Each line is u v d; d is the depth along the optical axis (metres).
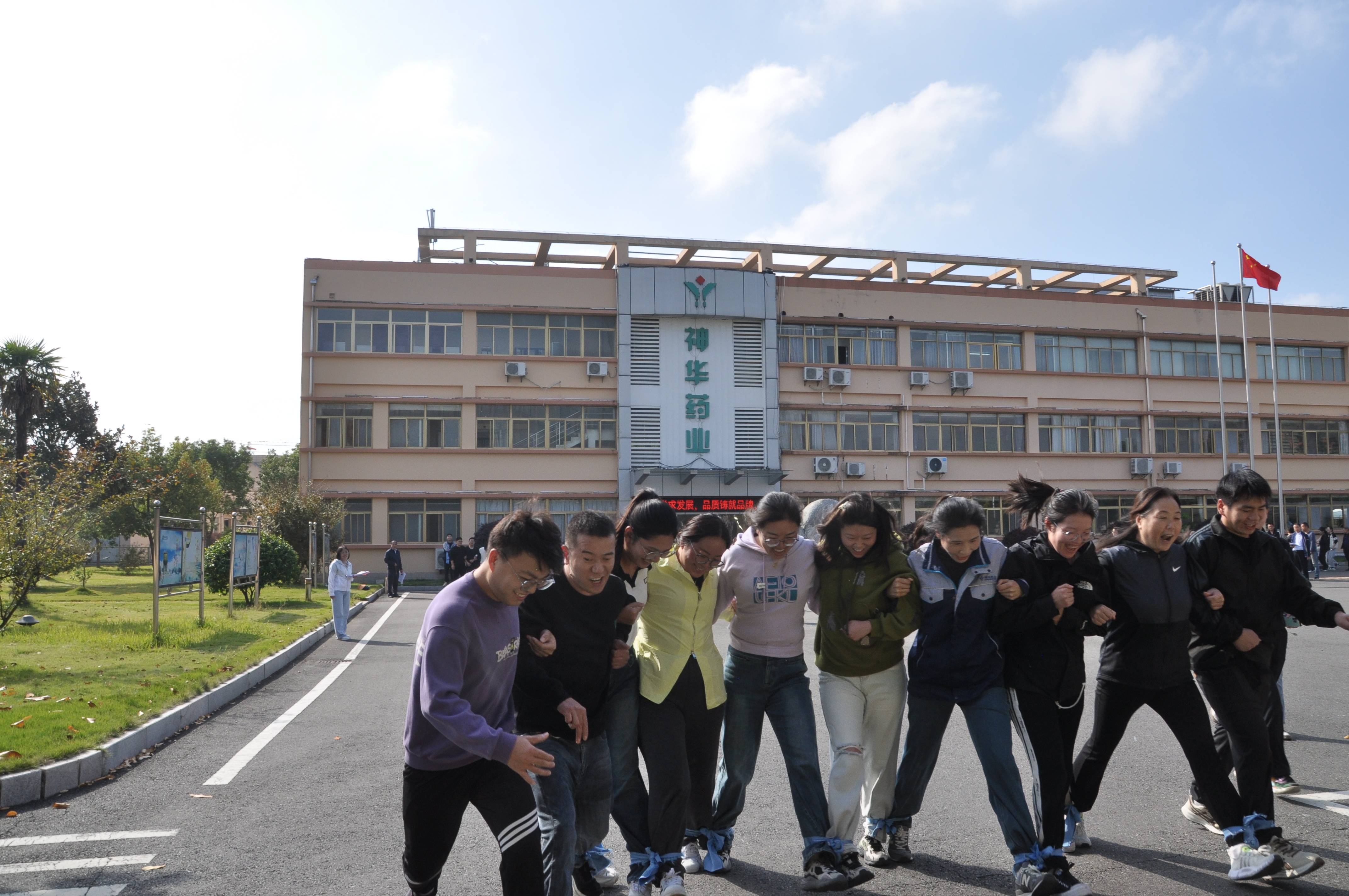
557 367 33.78
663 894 3.95
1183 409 38.69
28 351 33.50
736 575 4.53
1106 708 4.58
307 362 32.19
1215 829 4.98
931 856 4.66
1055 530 4.36
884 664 4.54
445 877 4.33
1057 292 37.94
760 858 4.65
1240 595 4.56
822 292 35.84
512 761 2.89
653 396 33.84
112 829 5.05
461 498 32.88
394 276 32.88
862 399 36.00
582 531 3.65
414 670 3.23
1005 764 4.20
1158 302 38.84
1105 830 5.01
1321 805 5.39
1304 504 39.75
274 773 6.31
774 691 4.58
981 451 36.91
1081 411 37.84
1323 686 9.82
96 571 45.25
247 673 10.16
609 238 34.22
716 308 34.16
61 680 9.29
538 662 3.73
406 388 32.81
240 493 71.12
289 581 23.73
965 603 4.38
